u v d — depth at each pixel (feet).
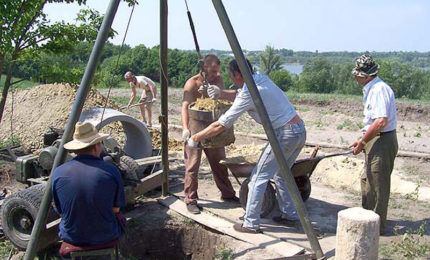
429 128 52.80
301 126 18.33
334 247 17.97
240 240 18.58
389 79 196.95
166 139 22.98
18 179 22.21
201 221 20.21
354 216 15.17
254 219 18.86
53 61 34.27
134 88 45.19
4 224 18.29
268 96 17.80
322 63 244.63
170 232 20.70
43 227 15.53
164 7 20.30
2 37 29.45
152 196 24.09
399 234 19.51
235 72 17.72
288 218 20.12
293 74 306.35
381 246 18.24
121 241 19.81
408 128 52.70
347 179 26.89
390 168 18.61
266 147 18.33
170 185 25.63
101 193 13.37
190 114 20.51
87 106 37.22
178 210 21.61
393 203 23.79
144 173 26.48
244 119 54.60
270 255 17.24
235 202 22.99
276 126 18.03
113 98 72.23
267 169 18.39
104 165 13.82
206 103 20.56
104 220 13.58
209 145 19.95
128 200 20.85
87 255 13.58
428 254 17.62
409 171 30.76
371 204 19.13
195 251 20.40
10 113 38.29
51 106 37.27
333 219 21.25
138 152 29.01
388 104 17.71
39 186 18.42
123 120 26.99
